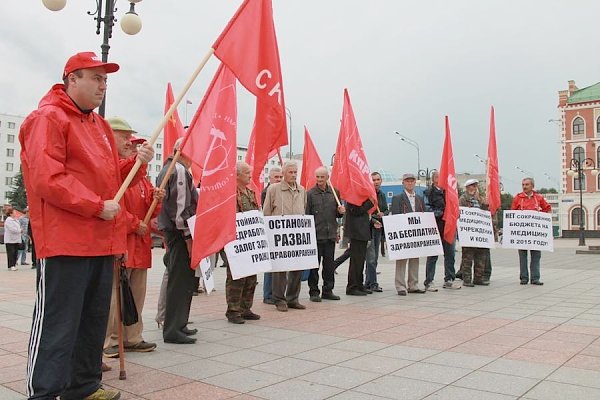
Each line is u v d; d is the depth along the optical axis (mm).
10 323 6621
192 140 5547
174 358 5000
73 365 3709
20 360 4859
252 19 5230
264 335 6031
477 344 5496
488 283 10922
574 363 4730
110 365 4770
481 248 10883
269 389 4039
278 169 9164
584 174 65188
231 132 5371
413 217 9500
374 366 4672
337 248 25812
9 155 97312
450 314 7348
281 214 7961
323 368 4613
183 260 5676
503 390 3969
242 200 7168
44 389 3256
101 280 3711
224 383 4199
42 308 3336
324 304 8398
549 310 7637
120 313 4324
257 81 5227
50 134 3271
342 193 9203
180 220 5531
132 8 9938
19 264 19250
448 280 10398
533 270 10969
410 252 9328
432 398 3799
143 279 5297
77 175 3461
